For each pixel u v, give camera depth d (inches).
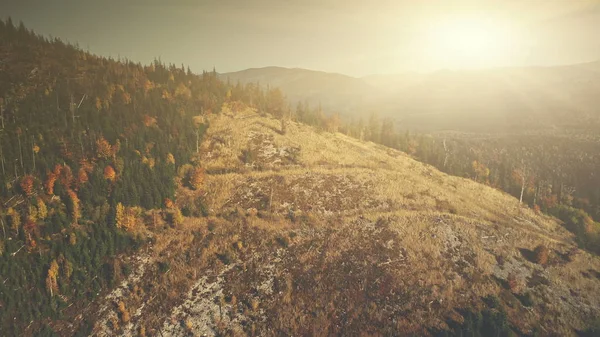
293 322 2449.6
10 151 3203.7
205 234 2999.5
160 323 2410.2
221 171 3794.3
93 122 3909.9
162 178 3363.7
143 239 2837.1
